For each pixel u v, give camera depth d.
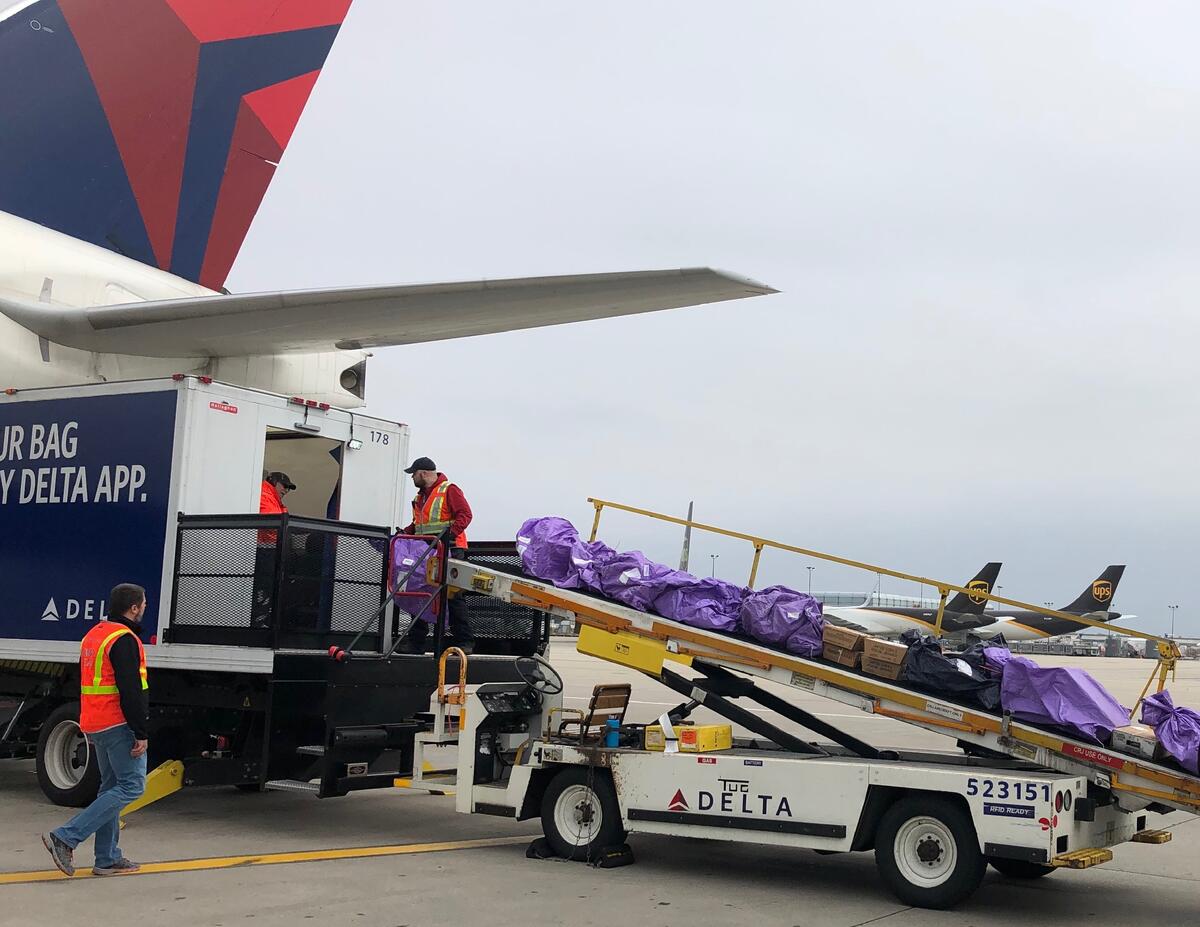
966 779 6.22
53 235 11.30
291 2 13.52
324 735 8.20
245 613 8.23
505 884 6.65
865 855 8.13
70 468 9.21
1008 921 6.14
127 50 12.31
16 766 11.83
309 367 11.83
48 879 6.38
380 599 9.06
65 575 9.10
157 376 11.06
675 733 7.43
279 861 7.16
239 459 9.05
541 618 9.45
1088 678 6.80
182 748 8.82
